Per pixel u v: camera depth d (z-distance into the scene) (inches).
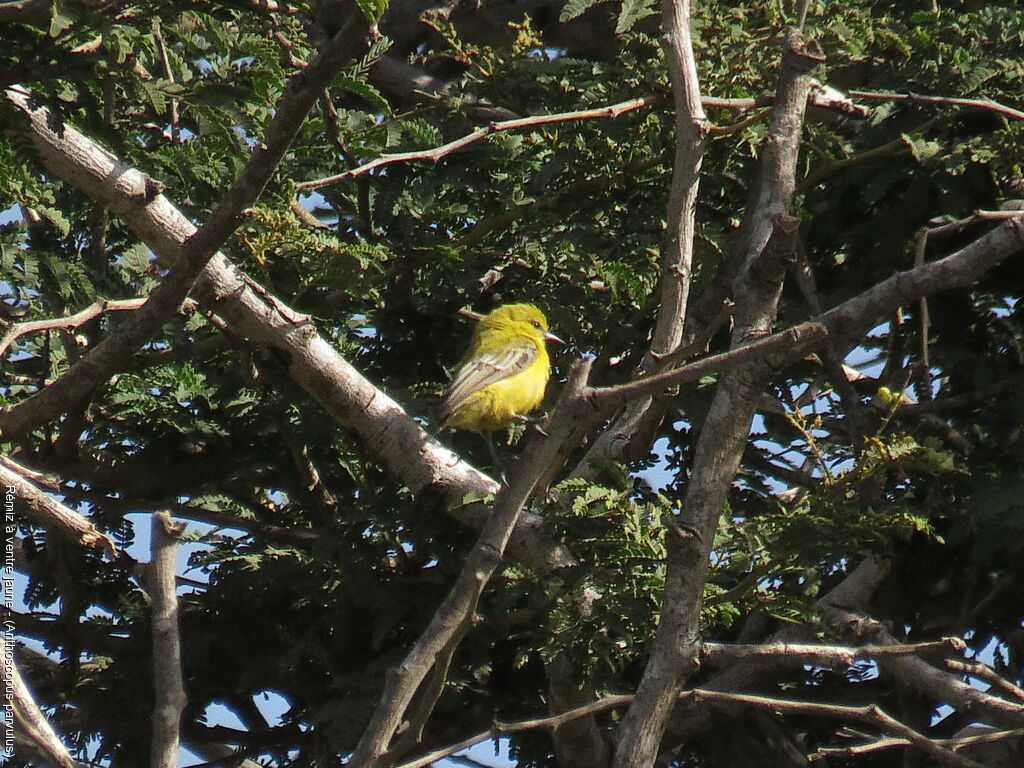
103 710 513.7
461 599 273.1
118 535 534.0
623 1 490.6
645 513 397.7
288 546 505.4
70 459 495.8
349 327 543.5
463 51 537.3
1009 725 384.5
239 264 483.2
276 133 330.0
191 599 520.7
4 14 336.8
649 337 516.7
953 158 470.6
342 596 488.4
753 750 452.4
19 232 501.7
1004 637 506.9
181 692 318.3
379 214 509.7
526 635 421.4
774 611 379.6
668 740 447.8
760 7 507.2
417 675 275.1
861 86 560.4
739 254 441.7
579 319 507.8
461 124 532.7
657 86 500.1
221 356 510.3
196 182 455.2
